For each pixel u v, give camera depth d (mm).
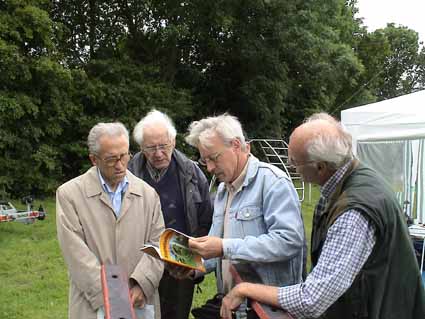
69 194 2537
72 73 13094
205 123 2303
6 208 8562
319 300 1688
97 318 2293
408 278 1783
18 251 7223
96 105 14000
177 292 3145
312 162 1861
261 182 2268
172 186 3180
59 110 12602
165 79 16281
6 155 11906
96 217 2516
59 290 5703
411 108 6949
